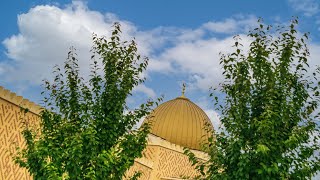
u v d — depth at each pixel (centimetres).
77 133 694
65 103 792
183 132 2402
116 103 763
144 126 795
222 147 693
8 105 1173
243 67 709
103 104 767
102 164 707
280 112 666
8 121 1168
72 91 792
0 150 1133
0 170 1123
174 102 2567
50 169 680
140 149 764
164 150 1997
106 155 697
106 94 775
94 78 792
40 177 704
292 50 717
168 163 2000
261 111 688
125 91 775
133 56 810
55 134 732
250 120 687
